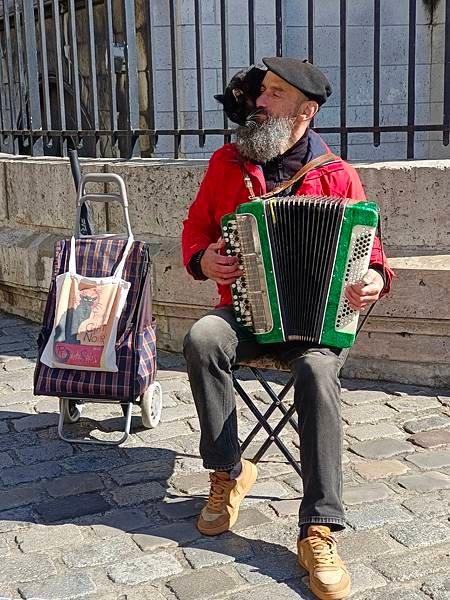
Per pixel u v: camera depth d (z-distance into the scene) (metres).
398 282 4.78
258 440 4.26
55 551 3.30
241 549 3.29
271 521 3.48
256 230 3.21
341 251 3.17
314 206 3.15
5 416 4.68
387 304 4.82
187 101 7.66
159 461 4.08
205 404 3.27
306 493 3.10
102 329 4.10
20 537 3.41
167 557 3.24
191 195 5.32
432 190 4.73
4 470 4.02
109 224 5.75
